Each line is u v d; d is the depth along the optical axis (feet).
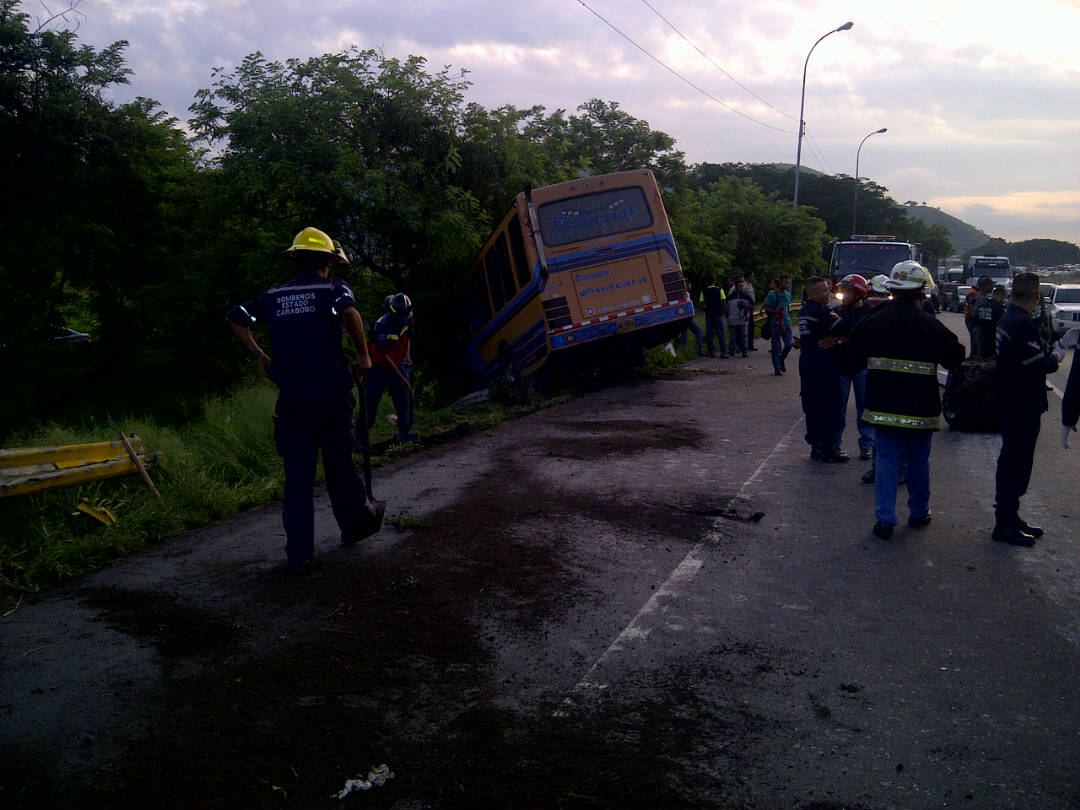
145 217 54.29
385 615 14.66
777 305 48.44
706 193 118.62
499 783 9.91
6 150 49.75
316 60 49.47
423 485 23.82
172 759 10.42
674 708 11.59
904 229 264.11
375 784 9.92
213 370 56.03
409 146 51.06
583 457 27.17
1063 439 17.75
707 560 17.33
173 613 14.80
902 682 12.26
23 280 49.37
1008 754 10.45
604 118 81.51
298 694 12.00
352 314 16.35
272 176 46.47
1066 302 87.04
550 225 40.65
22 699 11.84
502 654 13.21
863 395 25.93
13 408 46.57
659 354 54.65
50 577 16.56
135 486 21.75
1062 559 17.29
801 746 10.67
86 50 51.16
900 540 18.60
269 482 23.84
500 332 47.39
